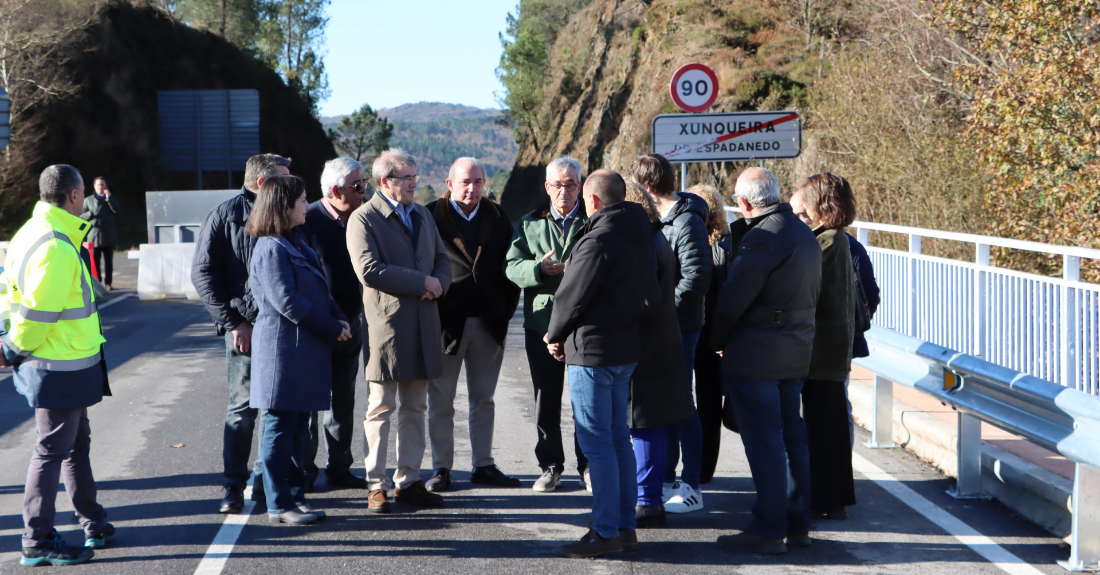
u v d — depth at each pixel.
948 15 11.17
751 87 27.44
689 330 4.98
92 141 37.38
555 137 59.03
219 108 26.77
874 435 6.01
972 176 12.01
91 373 4.17
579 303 4.14
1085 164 9.62
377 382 4.88
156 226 14.43
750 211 4.39
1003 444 5.25
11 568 4.11
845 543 4.39
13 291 4.00
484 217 5.30
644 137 33.91
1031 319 5.23
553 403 5.22
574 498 5.13
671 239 5.00
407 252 4.88
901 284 7.11
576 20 63.94
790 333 4.23
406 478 4.99
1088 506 3.93
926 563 4.11
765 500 4.27
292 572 4.04
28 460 5.95
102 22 40.91
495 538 4.48
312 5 72.75
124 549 4.34
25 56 34.91
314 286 4.63
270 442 4.63
